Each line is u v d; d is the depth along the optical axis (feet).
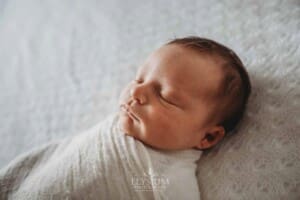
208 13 1.66
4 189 1.28
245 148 1.20
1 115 1.84
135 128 1.19
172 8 1.79
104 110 1.59
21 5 2.35
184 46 1.24
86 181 1.12
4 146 1.73
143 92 1.19
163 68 1.21
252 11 1.53
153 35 1.74
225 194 1.14
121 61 1.73
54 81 1.83
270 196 1.08
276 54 1.33
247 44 1.43
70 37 1.98
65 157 1.21
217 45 1.27
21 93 1.87
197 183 1.19
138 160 1.13
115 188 1.11
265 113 1.23
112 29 1.89
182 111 1.18
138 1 1.94
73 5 2.15
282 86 1.24
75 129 1.60
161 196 1.10
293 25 1.37
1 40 2.20
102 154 1.16
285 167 1.10
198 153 1.24
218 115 1.22
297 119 1.16
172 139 1.18
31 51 2.04
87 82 1.74
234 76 1.22
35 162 1.32
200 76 1.19
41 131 1.67
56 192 1.13
